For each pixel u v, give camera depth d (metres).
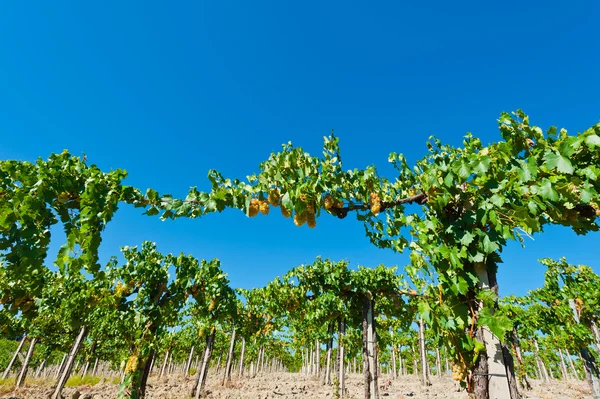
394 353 28.58
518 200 2.89
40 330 12.80
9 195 3.02
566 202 2.94
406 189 4.14
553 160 2.72
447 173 3.08
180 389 15.65
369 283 9.41
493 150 3.18
